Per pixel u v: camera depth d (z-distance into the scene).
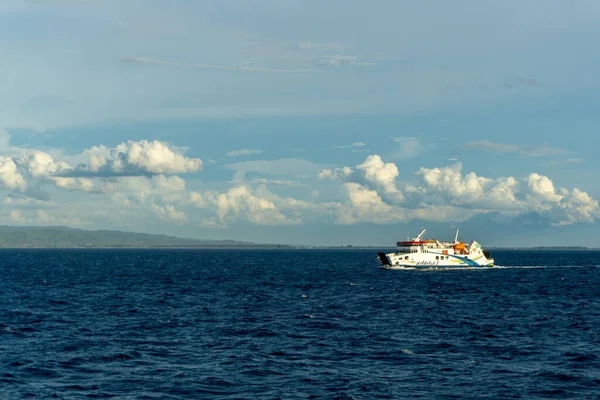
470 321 77.50
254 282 151.38
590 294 119.44
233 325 73.19
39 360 52.31
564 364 52.50
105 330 69.06
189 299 105.81
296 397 42.38
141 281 154.75
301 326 72.69
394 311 88.06
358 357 54.88
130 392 43.28
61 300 102.81
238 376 47.72
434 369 50.47
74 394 42.75
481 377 47.94
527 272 198.50
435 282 149.38
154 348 58.22
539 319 79.88
